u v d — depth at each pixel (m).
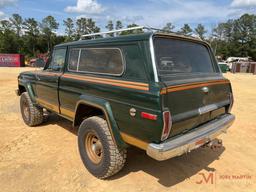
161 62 2.88
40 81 4.77
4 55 38.25
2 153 4.12
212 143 3.29
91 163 3.45
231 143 4.79
